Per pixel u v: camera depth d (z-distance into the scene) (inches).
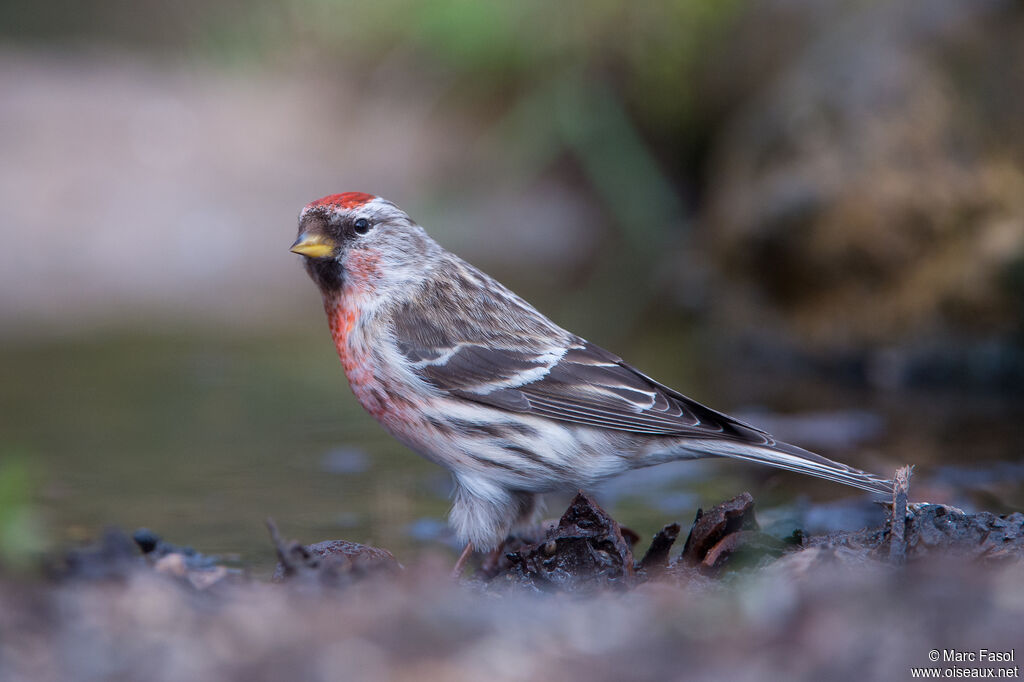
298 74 956.0
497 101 915.4
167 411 446.0
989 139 524.4
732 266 611.5
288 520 317.1
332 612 171.8
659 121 833.5
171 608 170.2
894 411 449.1
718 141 789.2
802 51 696.4
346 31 928.9
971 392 491.5
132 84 952.3
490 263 789.2
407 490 347.9
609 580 242.4
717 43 792.9
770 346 566.3
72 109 903.7
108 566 197.6
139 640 159.8
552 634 164.2
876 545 241.3
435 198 887.1
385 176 901.2
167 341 580.4
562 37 847.1
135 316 642.8
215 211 861.8
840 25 642.2
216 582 202.2
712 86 794.2
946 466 358.9
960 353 504.4
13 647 157.2
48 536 293.6
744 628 164.2
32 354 550.0
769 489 351.9
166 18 1019.3
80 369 519.8
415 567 228.4
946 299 508.4
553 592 231.9
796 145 583.2
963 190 517.7
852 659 152.5
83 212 845.2
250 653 156.6
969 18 545.6
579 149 854.5
